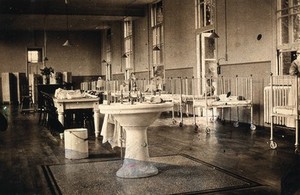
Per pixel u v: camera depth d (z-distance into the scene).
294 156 5.57
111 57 21.77
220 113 10.68
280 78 8.23
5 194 4.04
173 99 10.01
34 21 18.48
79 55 23.52
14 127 10.09
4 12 14.84
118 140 5.54
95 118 8.06
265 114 8.34
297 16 7.98
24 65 22.36
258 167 4.94
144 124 4.60
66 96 7.96
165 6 14.02
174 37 13.40
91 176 4.68
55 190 4.12
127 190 4.04
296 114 5.92
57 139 7.90
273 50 8.48
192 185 4.16
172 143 6.95
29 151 6.54
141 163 4.62
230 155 5.73
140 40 16.89
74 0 15.16
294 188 4.26
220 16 10.46
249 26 9.28
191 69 12.32
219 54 10.57
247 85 9.40
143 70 16.61
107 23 20.48
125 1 15.41
